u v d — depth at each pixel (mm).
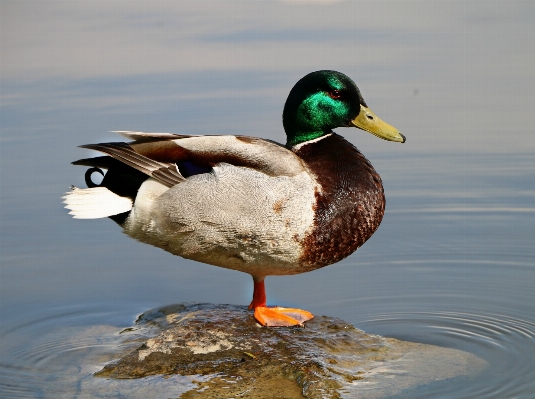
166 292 8859
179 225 7406
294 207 7258
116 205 7461
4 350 7402
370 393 6359
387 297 8523
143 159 7344
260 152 7438
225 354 7031
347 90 8086
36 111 14031
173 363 6914
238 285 9078
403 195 10992
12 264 9492
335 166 7652
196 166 7430
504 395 6328
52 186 11383
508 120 13211
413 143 12609
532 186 11062
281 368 6738
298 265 7578
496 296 8453
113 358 7156
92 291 8859
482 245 9617
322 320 7855
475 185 11188
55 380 6754
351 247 7613
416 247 9672
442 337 7574
